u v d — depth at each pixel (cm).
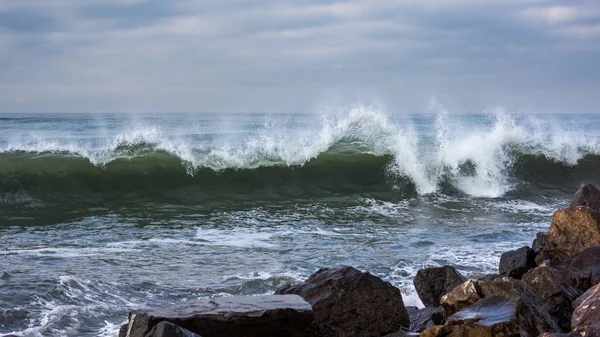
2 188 1780
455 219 1617
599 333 498
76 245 1258
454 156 2108
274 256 1185
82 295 912
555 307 672
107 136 3553
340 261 1152
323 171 2033
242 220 1552
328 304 659
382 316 673
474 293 619
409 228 1489
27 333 758
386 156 2089
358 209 1739
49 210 1652
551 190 2092
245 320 577
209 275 1048
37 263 1093
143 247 1246
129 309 870
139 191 1866
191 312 581
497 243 1326
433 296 848
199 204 1759
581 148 2294
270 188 1956
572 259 849
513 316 543
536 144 2292
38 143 2073
